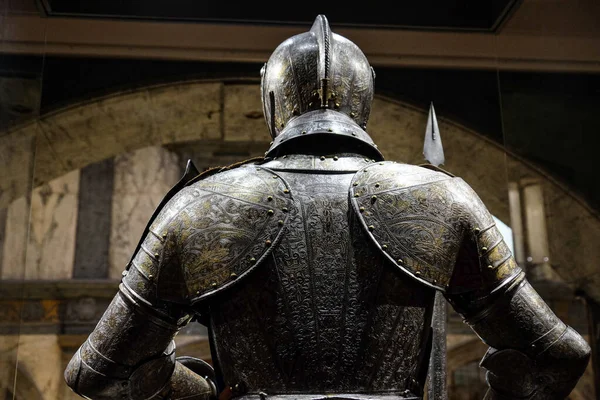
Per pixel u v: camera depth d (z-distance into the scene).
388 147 4.31
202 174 1.66
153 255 1.54
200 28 3.41
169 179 9.07
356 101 1.86
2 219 2.47
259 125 4.34
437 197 1.59
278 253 1.54
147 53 3.74
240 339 1.52
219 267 1.52
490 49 3.50
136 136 4.30
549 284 3.20
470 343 7.12
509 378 1.57
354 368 1.50
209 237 1.54
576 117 3.09
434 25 3.27
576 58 3.01
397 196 1.58
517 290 1.55
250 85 3.91
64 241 8.71
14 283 2.56
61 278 8.55
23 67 2.59
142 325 1.51
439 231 1.56
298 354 1.49
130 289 1.53
